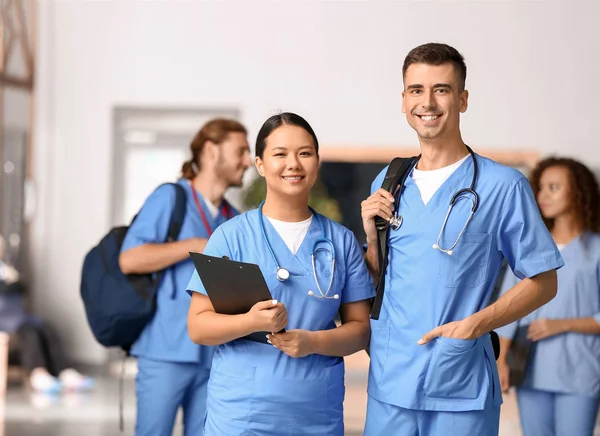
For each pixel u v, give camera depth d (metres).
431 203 2.46
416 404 2.43
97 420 5.55
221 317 2.36
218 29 7.65
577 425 3.39
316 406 2.41
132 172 7.88
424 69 2.41
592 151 7.35
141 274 3.36
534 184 3.66
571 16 7.36
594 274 3.48
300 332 2.34
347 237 2.55
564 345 3.41
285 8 7.59
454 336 2.38
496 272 2.48
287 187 2.43
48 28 7.79
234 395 2.40
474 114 7.45
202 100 7.66
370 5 7.53
